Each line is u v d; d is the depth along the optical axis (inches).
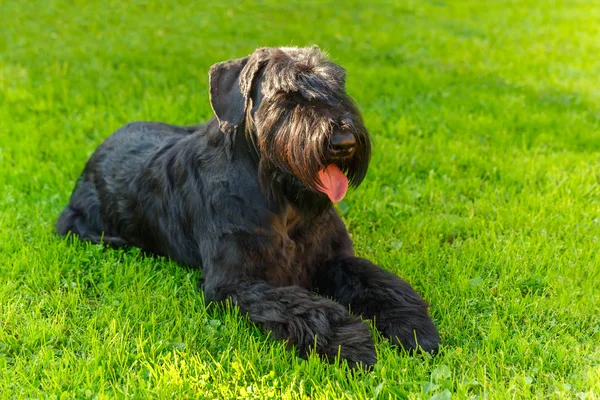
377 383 145.5
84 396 141.3
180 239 198.4
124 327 165.3
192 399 139.6
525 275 194.2
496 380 143.6
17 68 387.9
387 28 537.6
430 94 375.2
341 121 154.8
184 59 416.5
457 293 185.2
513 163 285.6
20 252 205.8
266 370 150.3
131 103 342.6
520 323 173.5
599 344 161.9
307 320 157.8
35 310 175.8
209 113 331.3
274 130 159.2
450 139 316.2
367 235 228.2
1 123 315.0
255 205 174.1
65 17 503.5
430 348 158.6
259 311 163.2
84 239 222.1
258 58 167.9
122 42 447.2
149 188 208.1
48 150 289.7
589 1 697.6
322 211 176.9
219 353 157.9
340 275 184.9
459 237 225.1
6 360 155.7
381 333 166.2
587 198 257.0
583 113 359.3
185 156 194.5
